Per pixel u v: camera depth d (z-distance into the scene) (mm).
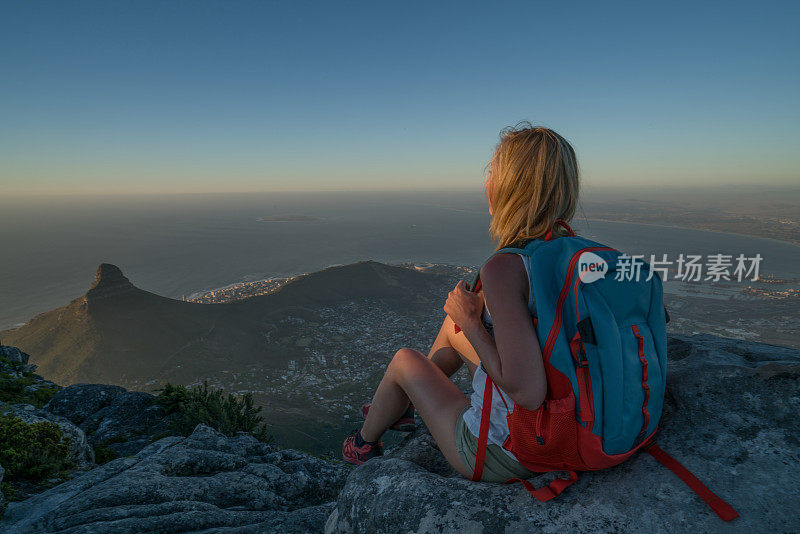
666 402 2381
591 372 1525
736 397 2262
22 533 3594
